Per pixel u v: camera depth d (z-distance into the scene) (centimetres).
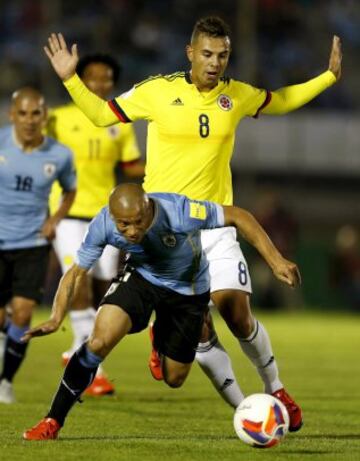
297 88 2803
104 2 11131
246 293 2681
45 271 3453
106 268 3819
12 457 2161
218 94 2655
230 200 2706
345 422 2977
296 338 6475
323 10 11544
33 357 5128
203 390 3803
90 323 3888
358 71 11006
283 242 8769
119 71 3794
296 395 3719
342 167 10006
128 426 2798
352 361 5125
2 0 11131
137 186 2180
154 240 2273
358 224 10500
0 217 3409
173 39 11081
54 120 3862
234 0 11238
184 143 2636
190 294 2400
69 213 3847
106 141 3853
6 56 10562
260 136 9869
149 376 4300
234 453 2248
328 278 9312
